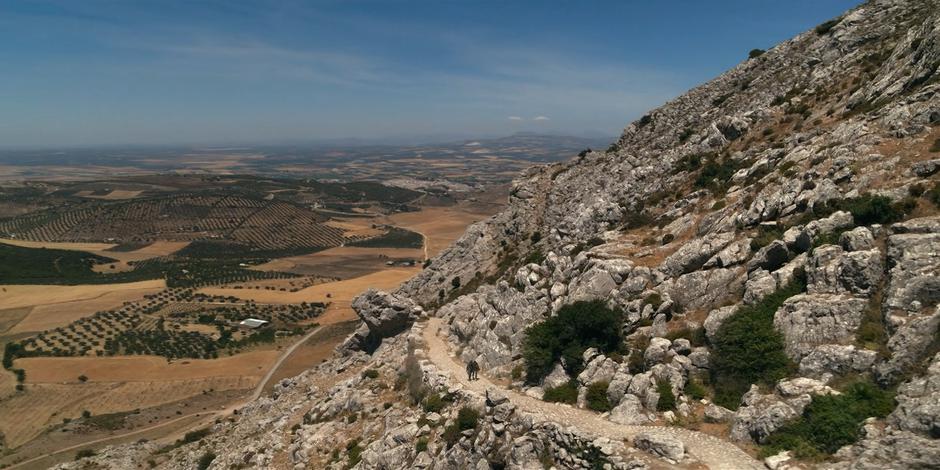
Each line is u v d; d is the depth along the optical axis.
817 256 32.38
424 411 43.44
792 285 33.19
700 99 86.19
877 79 51.75
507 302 53.28
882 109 43.53
